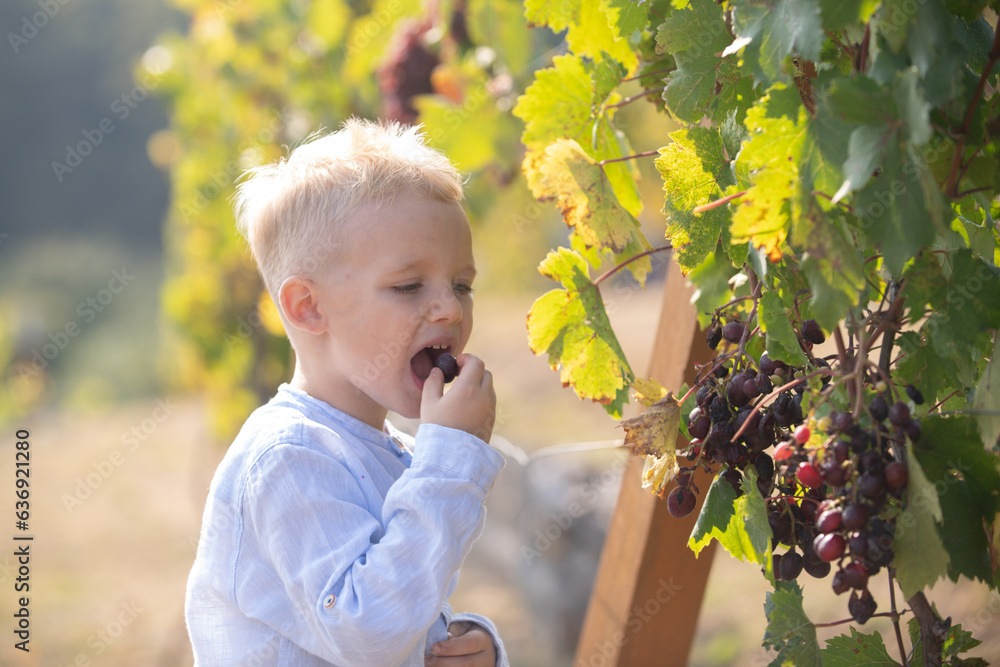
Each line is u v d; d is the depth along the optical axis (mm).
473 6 2607
